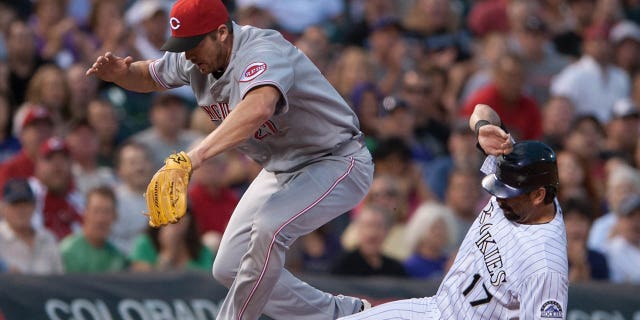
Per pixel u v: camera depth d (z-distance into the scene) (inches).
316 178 682.2
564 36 1868.8
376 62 1657.2
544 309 639.1
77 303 947.3
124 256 1109.1
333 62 1653.5
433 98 1568.7
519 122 1523.1
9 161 1229.7
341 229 1273.4
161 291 978.1
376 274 1127.6
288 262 1141.7
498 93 1524.4
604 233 1285.7
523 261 650.8
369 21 1784.0
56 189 1170.0
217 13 641.6
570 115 1535.4
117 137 1412.4
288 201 673.6
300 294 730.2
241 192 1310.3
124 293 966.4
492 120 691.4
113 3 1622.8
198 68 673.6
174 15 639.8
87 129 1257.4
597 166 1449.3
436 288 1040.2
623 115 1523.1
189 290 986.7
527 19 1747.0
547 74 1731.1
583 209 1187.3
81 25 1627.7
